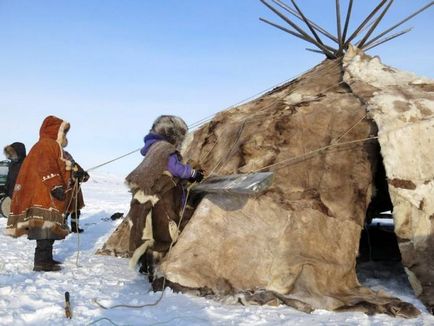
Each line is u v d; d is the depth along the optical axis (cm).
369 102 499
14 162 817
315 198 461
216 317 359
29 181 504
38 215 496
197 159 576
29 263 554
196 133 630
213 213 465
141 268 516
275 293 406
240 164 511
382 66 580
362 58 595
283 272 422
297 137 506
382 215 850
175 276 426
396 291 456
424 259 422
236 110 619
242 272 428
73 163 559
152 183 470
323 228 445
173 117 499
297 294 406
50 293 407
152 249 475
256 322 349
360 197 459
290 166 487
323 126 507
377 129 479
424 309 396
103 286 452
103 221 1066
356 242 443
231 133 560
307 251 433
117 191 2231
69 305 359
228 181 464
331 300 393
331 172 472
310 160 485
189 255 440
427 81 546
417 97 500
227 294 411
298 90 603
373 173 475
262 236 445
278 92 633
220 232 452
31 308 365
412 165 447
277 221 452
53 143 517
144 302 395
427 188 441
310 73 647
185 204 493
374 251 693
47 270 513
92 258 613
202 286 421
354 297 403
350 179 466
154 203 471
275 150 504
